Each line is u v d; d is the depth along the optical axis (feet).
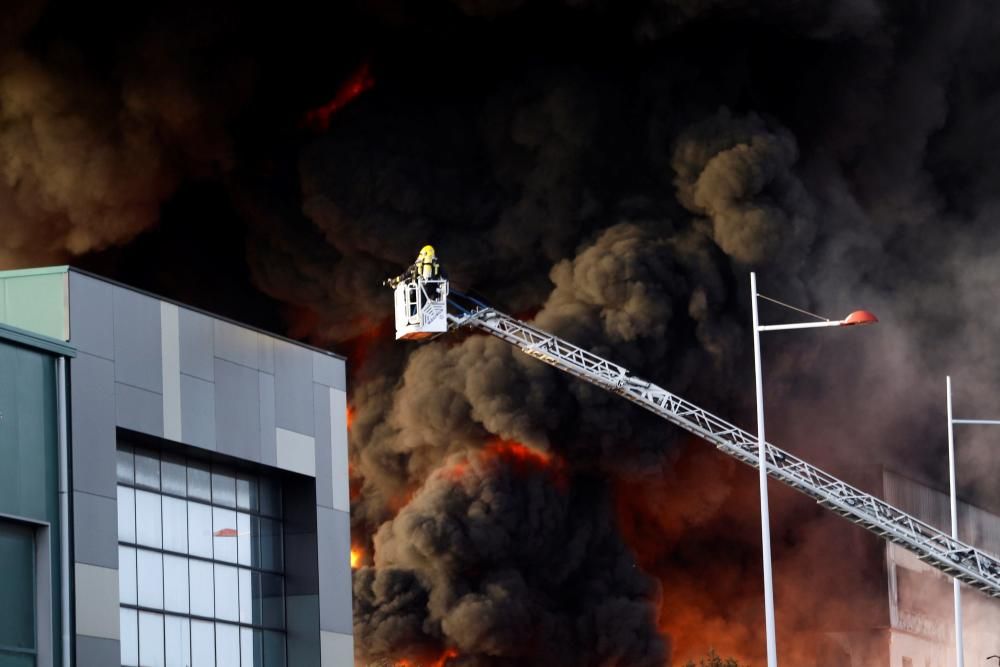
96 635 269.23
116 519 276.00
